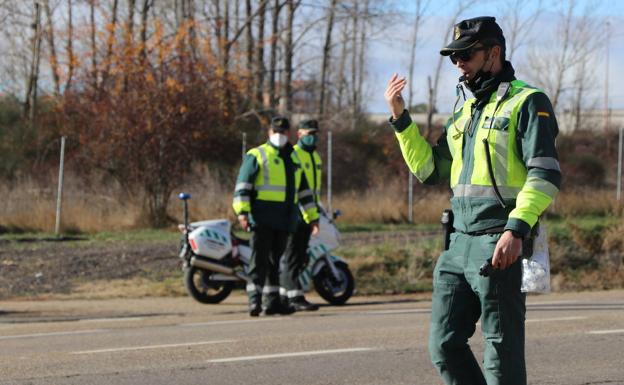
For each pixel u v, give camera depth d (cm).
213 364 1945
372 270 3934
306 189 2991
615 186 9288
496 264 1113
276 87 10144
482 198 1168
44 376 1823
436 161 1269
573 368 1911
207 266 3253
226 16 9294
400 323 2608
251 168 2814
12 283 3706
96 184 5988
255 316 2867
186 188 5944
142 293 3538
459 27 1205
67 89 7225
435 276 1221
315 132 3189
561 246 4347
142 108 5819
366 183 7931
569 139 11081
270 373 1853
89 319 2847
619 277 4109
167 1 9525
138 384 1748
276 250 2858
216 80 7038
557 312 2842
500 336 1155
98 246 4675
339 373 1855
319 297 3528
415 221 6209
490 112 1177
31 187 5897
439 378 1805
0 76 9469
